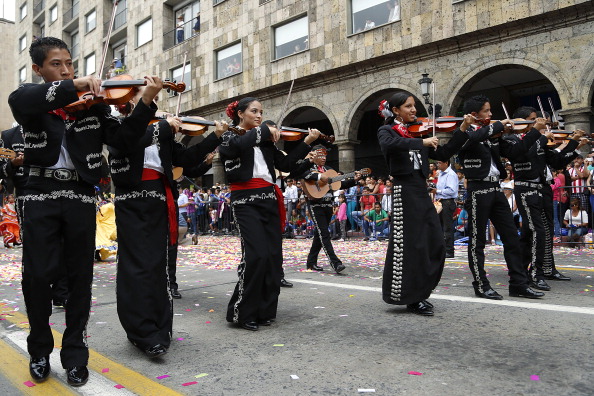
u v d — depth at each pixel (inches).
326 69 638.5
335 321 150.3
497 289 197.2
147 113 106.0
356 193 529.3
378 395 93.0
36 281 103.7
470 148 177.2
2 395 100.5
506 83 619.2
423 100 549.6
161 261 126.0
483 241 179.5
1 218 563.8
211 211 657.6
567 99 455.5
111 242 358.0
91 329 150.4
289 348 124.4
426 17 544.1
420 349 119.6
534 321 142.1
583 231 357.4
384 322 146.9
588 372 101.0
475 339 126.3
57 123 103.5
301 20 682.2
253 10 741.9
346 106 624.1
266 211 151.3
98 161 108.1
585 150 444.8
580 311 151.9
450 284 210.2
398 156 158.9
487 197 177.3
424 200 159.3
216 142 136.6
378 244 438.0
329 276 249.8
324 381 100.9
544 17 463.2
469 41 510.9
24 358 124.6
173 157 136.7
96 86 95.0
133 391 99.8
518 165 202.5
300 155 163.6
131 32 995.3
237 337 136.8
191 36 864.3
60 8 1254.9
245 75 751.1
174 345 130.9
